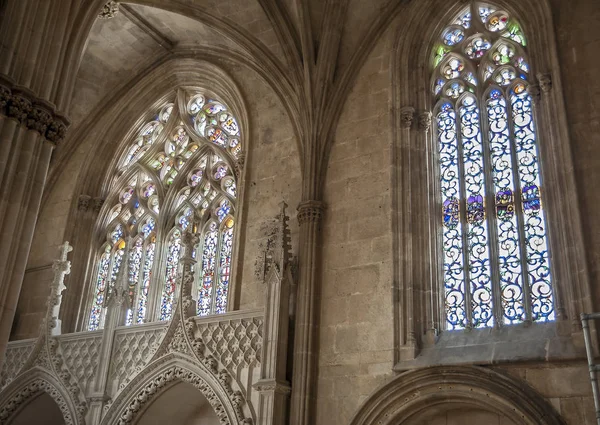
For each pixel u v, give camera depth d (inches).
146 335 841.5
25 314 1042.7
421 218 805.9
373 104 888.9
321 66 916.6
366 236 818.2
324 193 873.5
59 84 675.4
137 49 1111.6
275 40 967.0
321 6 922.7
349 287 802.2
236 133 1048.8
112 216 1115.9
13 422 908.0
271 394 738.8
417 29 900.0
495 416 693.9
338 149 890.1
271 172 939.3
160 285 1005.8
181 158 1099.3
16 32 624.4
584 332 580.4
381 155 852.0
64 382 860.0
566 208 702.5
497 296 739.4
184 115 1114.7
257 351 770.2
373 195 835.4
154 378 807.1
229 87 1053.8
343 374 761.6
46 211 1119.6
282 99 958.4
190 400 856.9
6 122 601.0
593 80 736.3
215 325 805.2
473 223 790.5
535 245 741.3
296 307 807.1
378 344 754.8
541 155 758.5
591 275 660.1
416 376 706.2
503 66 840.3
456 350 720.3
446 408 711.7
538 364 660.1
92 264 1075.9
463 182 813.9
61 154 1143.0
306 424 746.2
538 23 800.9
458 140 838.5
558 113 740.7
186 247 860.0
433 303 764.0
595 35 755.4
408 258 782.5
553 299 705.0
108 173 1133.1
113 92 1154.0
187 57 1103.0
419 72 882.1
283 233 820.0
